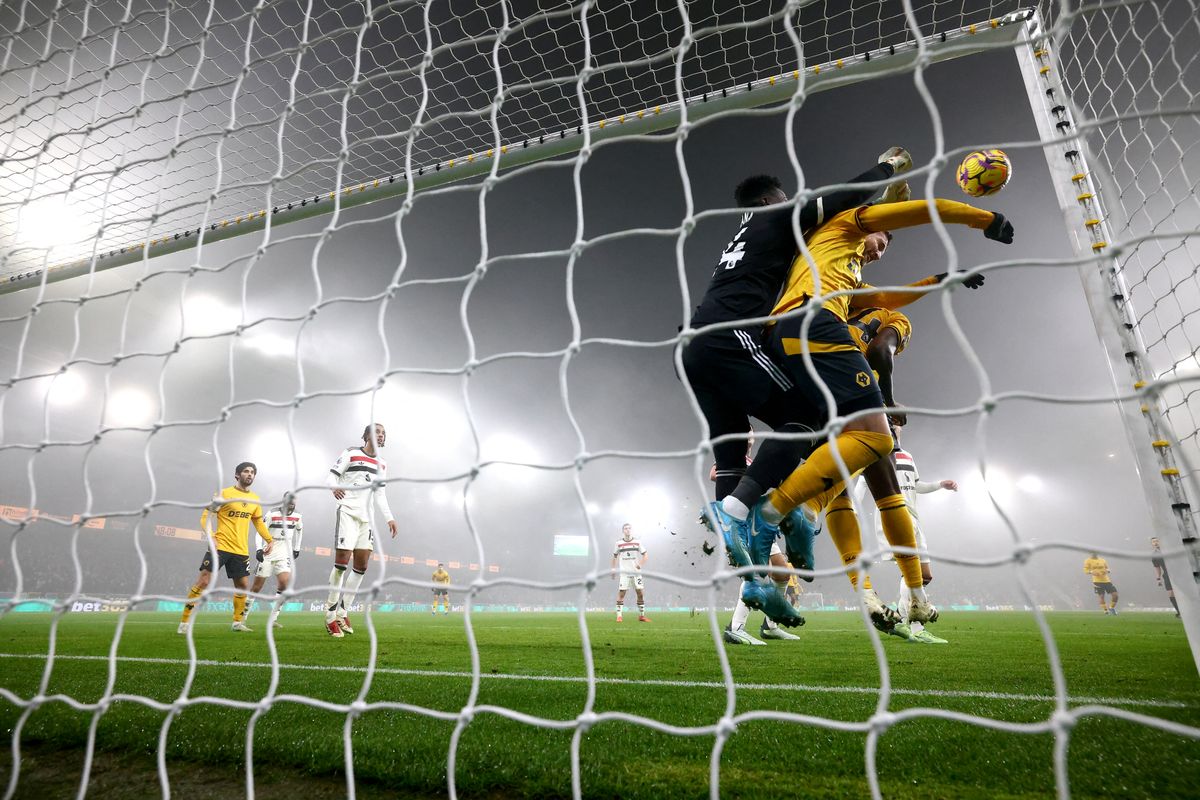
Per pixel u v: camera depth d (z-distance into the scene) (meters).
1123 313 2.00
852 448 2.23
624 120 3.30
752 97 3.09
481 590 1.21
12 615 13.16
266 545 7.29
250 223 4.12
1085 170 2.19
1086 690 2.38
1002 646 4.36
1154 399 0.85
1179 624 8.37
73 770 1.62
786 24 1.37
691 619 11.66
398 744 1.65
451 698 2.26
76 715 1.97
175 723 1.88
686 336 1.23
